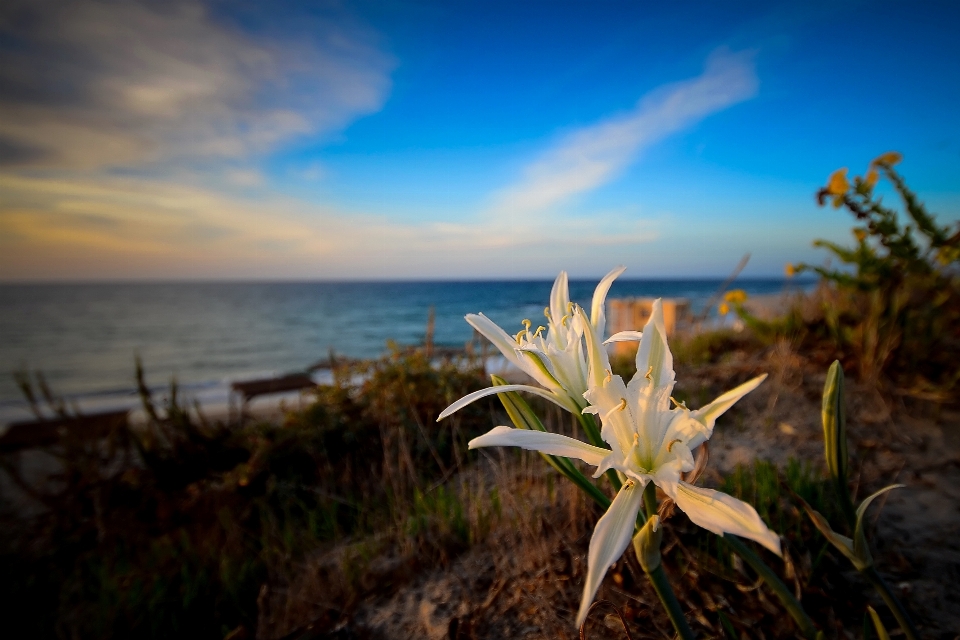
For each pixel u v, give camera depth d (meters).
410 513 2.76
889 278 3.54
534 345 1.31
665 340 1.16
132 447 4.30
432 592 2.09
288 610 2.19
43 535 3.62
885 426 3.03
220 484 3.61
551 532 2.07
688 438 1.07
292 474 3.60
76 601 3.09
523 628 1.75
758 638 1.56
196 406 4.07
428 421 3.87
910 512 2.17
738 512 0.90
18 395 15.24
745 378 3.98
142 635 2.61
